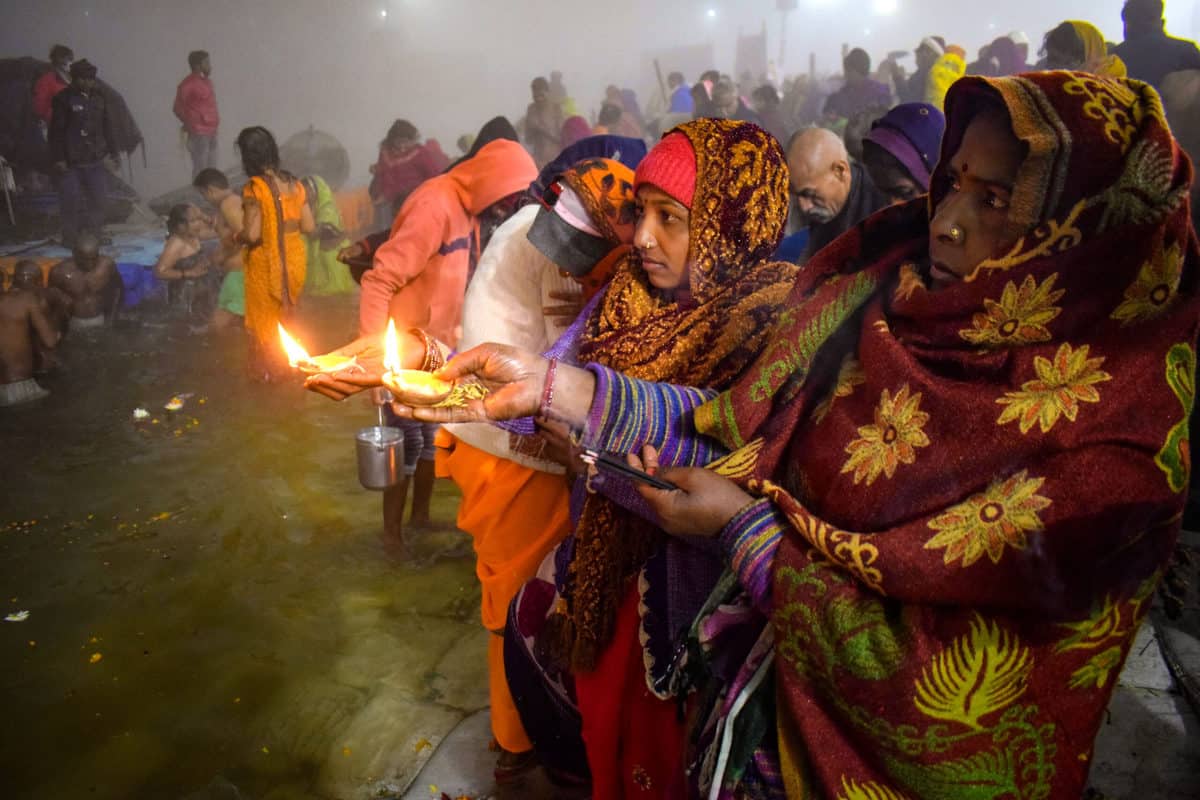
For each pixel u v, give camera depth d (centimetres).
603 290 183
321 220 846
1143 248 110
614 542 166
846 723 128
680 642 154
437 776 240
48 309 600
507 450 207
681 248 163
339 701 280
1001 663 119
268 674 296
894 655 121
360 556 371
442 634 315
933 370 126
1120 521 112
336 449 490
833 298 138
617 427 148
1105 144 111
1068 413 113
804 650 128
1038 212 115
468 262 345
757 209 162
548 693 194
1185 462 115
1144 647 268
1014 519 114
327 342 714
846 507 128
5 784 252
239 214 719
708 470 142
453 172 343
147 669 301
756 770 139
